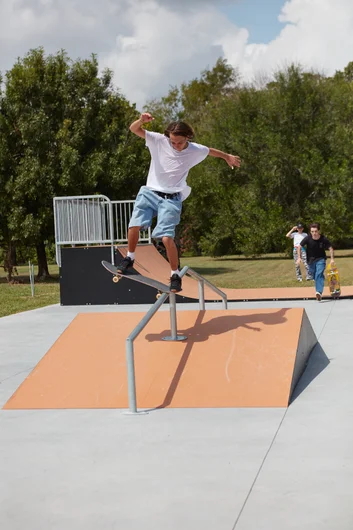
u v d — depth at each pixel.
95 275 15.27
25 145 25.38
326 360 7.66
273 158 37.81
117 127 26.53
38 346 9.65
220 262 36.06
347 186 36.72
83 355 6.74
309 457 4.41
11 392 6.83
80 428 5.35
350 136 38.28
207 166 41.25
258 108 39.78
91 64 26.25
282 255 41.34
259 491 3.84
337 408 5.63
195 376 6.18
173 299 6.74
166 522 3.46
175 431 5.15
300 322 7.03
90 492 3.95
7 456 4.74
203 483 4.01
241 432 5.05
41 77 26.11
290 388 5.95
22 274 32.38
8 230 25.81
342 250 43.78
